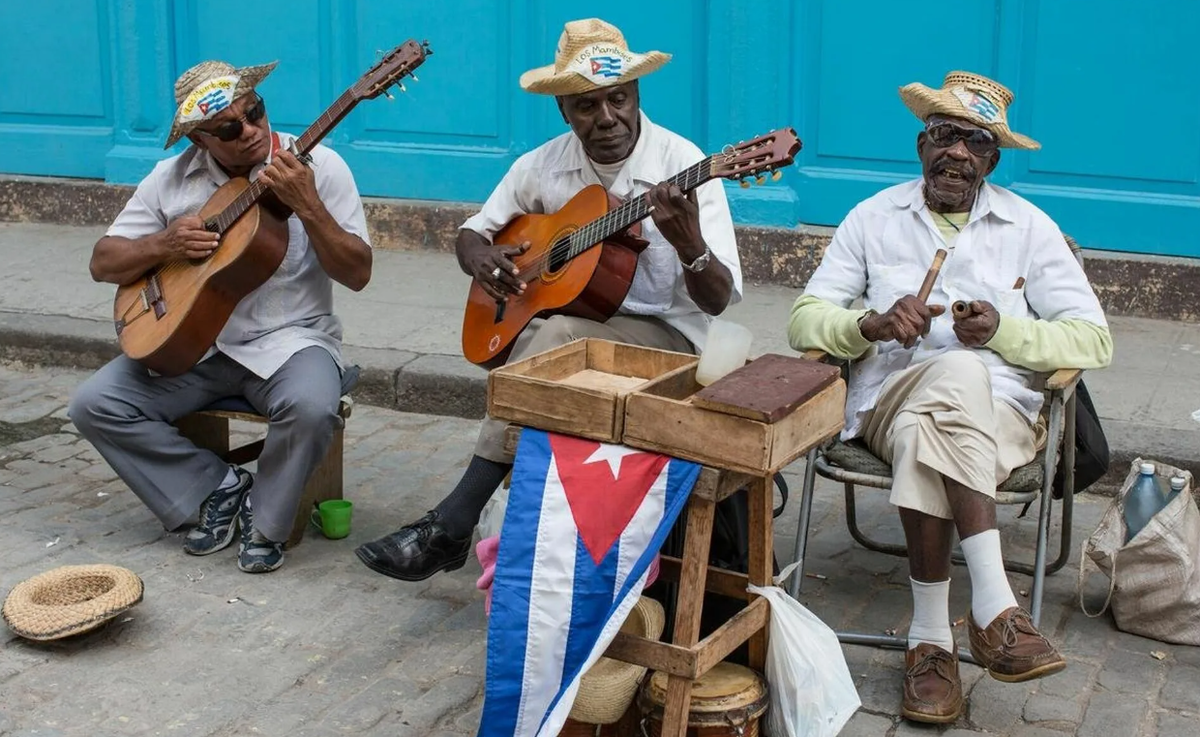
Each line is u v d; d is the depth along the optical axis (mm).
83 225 7516
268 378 4066
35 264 6832
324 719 3312
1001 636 3160
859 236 3863
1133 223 6008
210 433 4395
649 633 3021
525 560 2904
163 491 4164
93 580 3793
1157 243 5996
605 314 3730
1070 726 3281
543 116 6801
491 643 2904
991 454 3270
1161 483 3814
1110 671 3533
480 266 3859
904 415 3379
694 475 2838
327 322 4281
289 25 7043
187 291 3949
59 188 7488
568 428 2957
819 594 3975
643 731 3035
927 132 3688
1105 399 5027
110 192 7430
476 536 4273
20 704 3359
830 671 3068
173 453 4145
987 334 3521
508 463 3609
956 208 3752
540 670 2889
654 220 3418
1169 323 5914
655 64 3680
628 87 3699
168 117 7348
